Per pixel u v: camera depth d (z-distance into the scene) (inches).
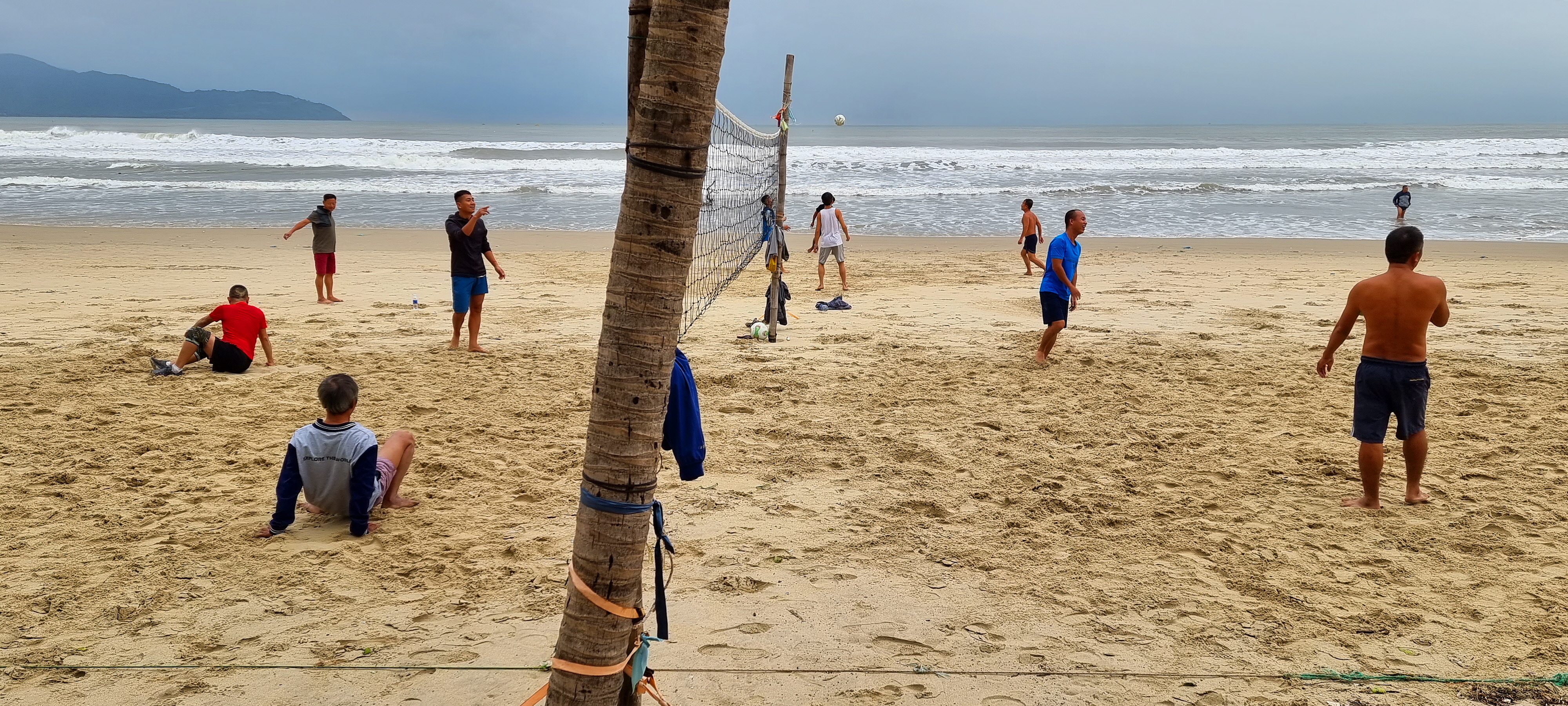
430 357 323.0
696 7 81.3
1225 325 392.8
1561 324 384.2
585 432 239.5
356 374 296.4
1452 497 194.9
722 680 126.4
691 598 150.4
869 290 503.2
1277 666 129.8
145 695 120.9
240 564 160.6
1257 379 293.3
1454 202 1035.3
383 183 1181.1
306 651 132.2
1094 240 757.3
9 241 652.7
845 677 127.3
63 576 154.3
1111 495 197.0
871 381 292.0
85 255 597.3
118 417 244.7
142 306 418.0
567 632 93.8
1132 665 130.3
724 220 350.6
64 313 396.5
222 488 196.4
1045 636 138.7
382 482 180.7
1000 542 173.9
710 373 301.0
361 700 120.4
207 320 297.0
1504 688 123.9
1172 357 325.4
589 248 690.8
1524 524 180.5
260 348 331.6
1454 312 415.5
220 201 970.1
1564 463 213.8
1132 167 1576.0
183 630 137.7
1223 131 4559.5
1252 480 205.8
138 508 185.2
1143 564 164.1
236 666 128.0
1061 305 311.1
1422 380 183.5
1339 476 208.4
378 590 152.2
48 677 124.4
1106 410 260.8
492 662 129.6
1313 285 512.4
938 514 187.8
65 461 210.2
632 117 96.4
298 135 3410.4
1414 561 164.7
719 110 246.5
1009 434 238.5
